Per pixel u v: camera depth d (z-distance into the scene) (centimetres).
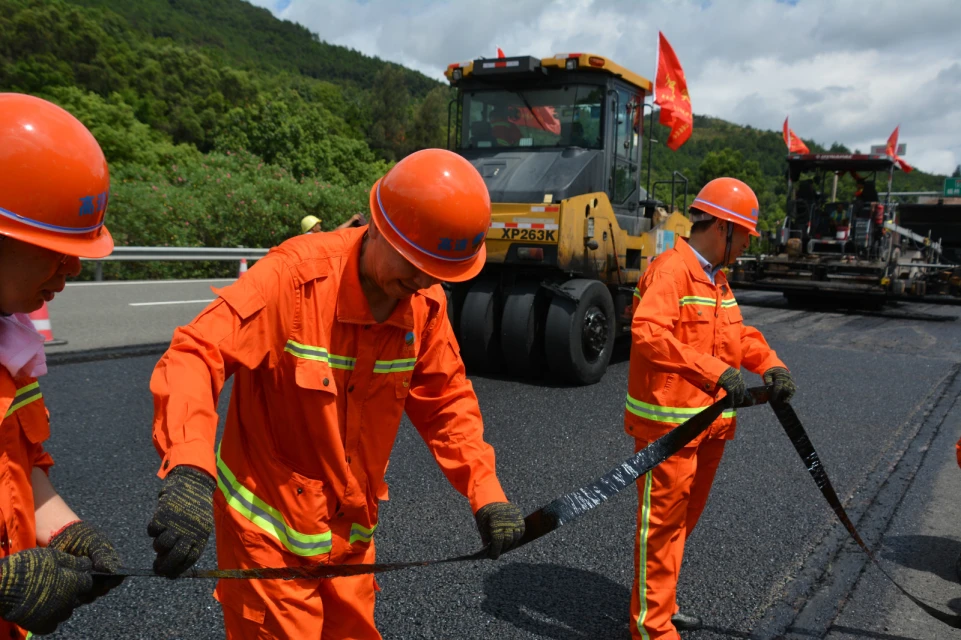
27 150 127
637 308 268
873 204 1507
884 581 346
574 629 294
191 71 6700
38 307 139
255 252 1537
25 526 142
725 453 526
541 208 704
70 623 279
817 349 977
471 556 178
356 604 187
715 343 278
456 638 284
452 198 157
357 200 1997
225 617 183
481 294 749
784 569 354
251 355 161
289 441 174
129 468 434
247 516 174
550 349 700
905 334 1138
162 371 148
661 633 268
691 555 365
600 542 377
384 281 164
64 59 5666
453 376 195
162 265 1505
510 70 781
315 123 4238
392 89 8675
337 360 171
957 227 1831
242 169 2030
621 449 520
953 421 634
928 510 437
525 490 439
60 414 523
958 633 302
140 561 329
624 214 838
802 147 1652
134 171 1859
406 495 421
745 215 277
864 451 543
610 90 783
